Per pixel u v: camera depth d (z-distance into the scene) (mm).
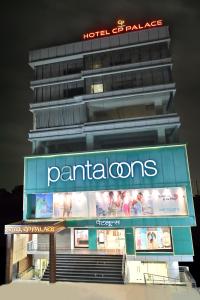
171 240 32312
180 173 33312
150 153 34719
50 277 27531
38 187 36781
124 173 34750
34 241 36250
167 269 31562
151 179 33875
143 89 38250
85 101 39688
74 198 35938
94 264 30297
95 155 36188
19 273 31359
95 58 41000
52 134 40750
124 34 40344
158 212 33188
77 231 36031
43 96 42562
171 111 39031
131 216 33656
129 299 22781
